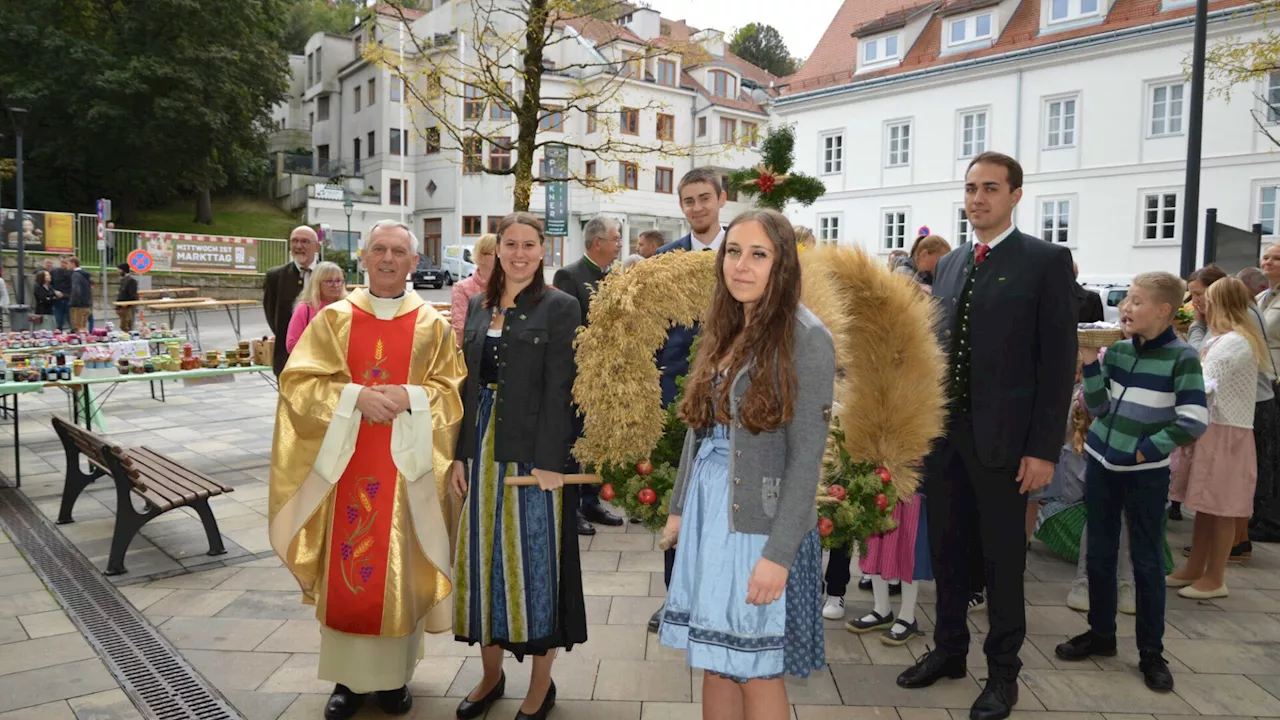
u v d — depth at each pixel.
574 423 2.86
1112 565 3.54
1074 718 3.06
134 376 6.48
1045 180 23.14
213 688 3.25
